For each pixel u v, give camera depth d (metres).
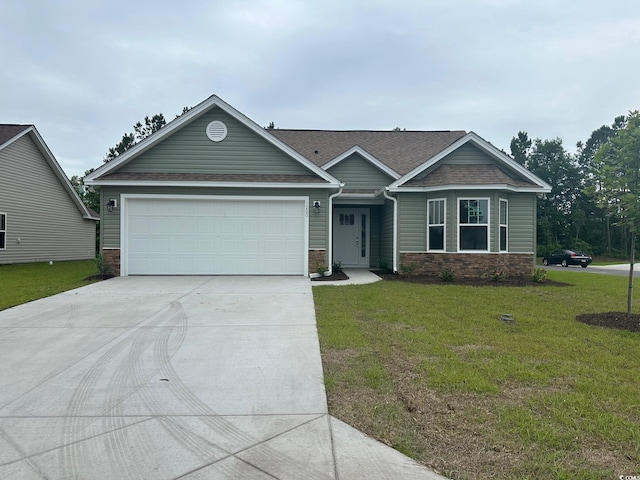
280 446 2.89
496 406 3.49
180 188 11.84
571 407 3.44
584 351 5.00
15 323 6.46
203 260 11.98
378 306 7.74
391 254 13.84
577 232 47.56
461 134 18.50
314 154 16.48
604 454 2.75
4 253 17.09
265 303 7.99
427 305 7.87
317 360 4.71
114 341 5.49
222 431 3.11
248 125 12.27
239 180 11.88
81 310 7.37
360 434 3.06
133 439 2.99
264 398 3.71
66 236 21.78
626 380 4.07
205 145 12.38
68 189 21.45
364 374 4.25
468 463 2.67
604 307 7.86
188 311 7.29
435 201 12.89
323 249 12.12
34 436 3.04
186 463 2.68
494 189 12.20
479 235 12.34
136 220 11.84
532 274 12.93
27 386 3.99
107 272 11.76
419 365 4.47
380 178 15.27
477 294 9.30
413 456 2.76
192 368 4.48
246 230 12.05
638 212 6.33
